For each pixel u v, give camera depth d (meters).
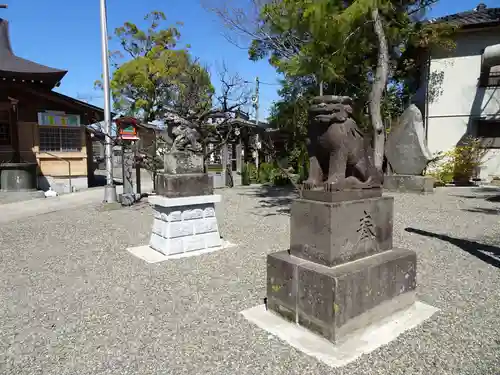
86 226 8.26
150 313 3.69
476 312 3.52
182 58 19.75
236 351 2.93
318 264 3.16
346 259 3.16
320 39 8.41
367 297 3.12
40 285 4.59
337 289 2.88
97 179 20.58
